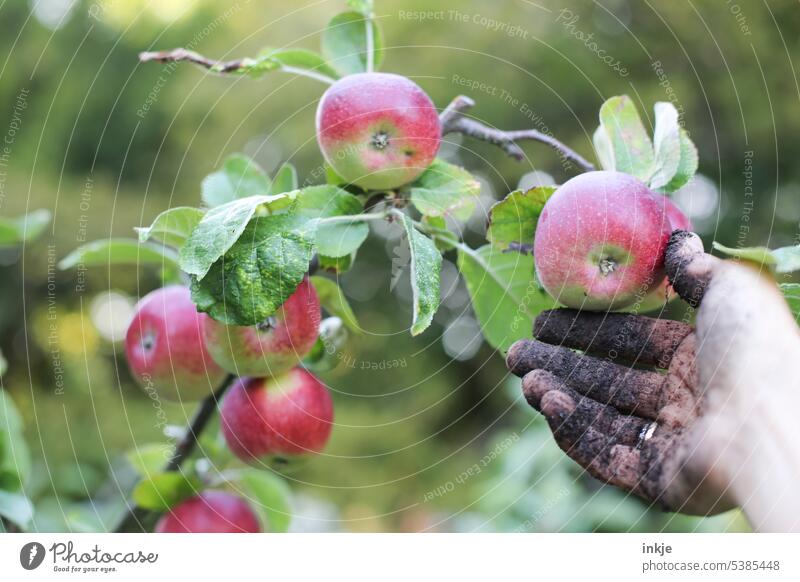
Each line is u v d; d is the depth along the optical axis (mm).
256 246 908
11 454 1021
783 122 2793
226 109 3395
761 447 875
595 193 903
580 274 903
